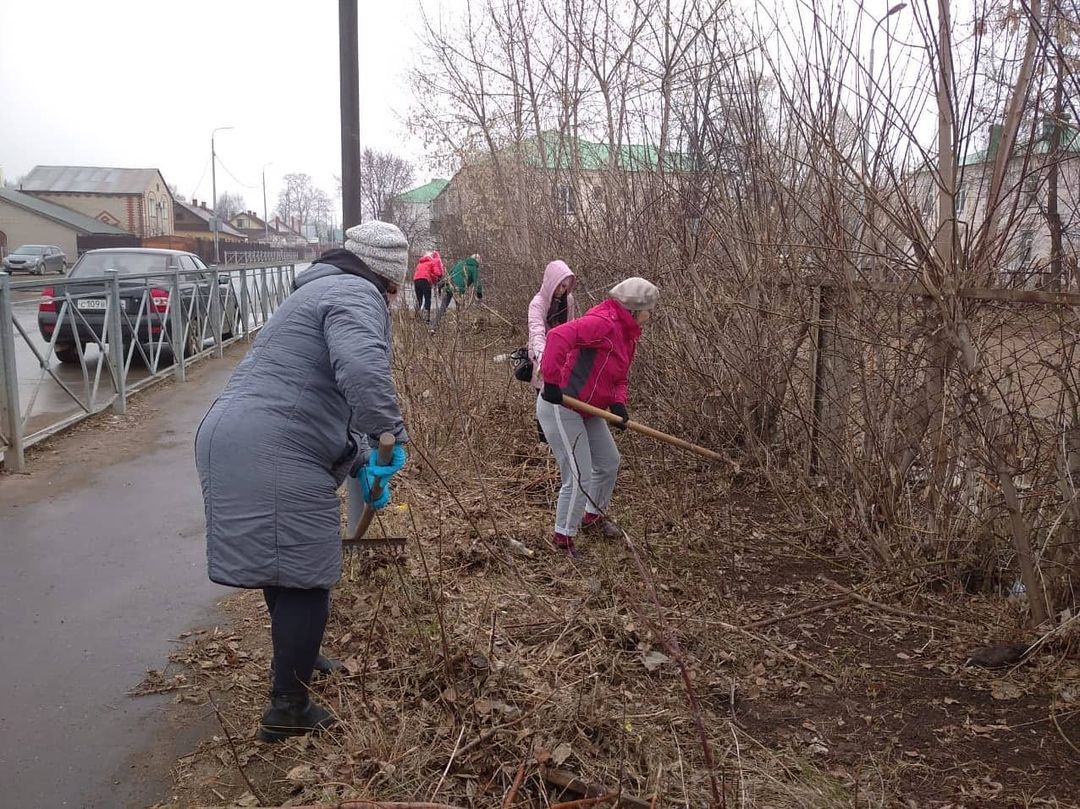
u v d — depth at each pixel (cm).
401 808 226
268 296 1731
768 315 511
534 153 1276
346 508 536
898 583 406
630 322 449
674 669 339
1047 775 275
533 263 984
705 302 544
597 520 492
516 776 256
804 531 479
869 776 274
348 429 287
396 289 308
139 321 864
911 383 416
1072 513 341
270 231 11525
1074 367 343
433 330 913
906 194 401
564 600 402
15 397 594
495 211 1534
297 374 274
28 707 309
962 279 366
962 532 409
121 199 7550
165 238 6166
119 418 772
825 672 340
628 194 716
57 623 375
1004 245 378
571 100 1072
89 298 743
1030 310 364
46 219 6378
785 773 276
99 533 486
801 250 487
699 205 595
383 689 314
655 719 302
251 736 292
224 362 1155
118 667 339
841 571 443
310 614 279
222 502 265
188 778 270
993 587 405
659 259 639
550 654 341
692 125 620
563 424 444
